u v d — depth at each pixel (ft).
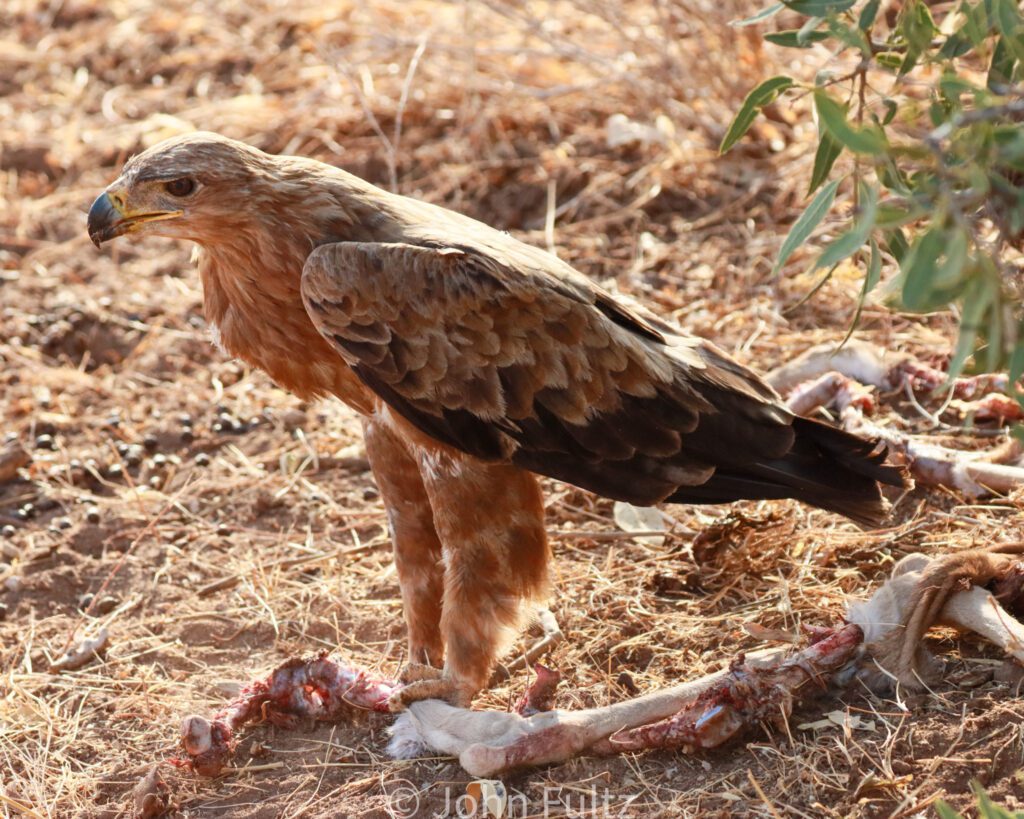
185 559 37.88
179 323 49.21
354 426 42.86
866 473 29.17
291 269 28.94
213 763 29.01
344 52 63.57
